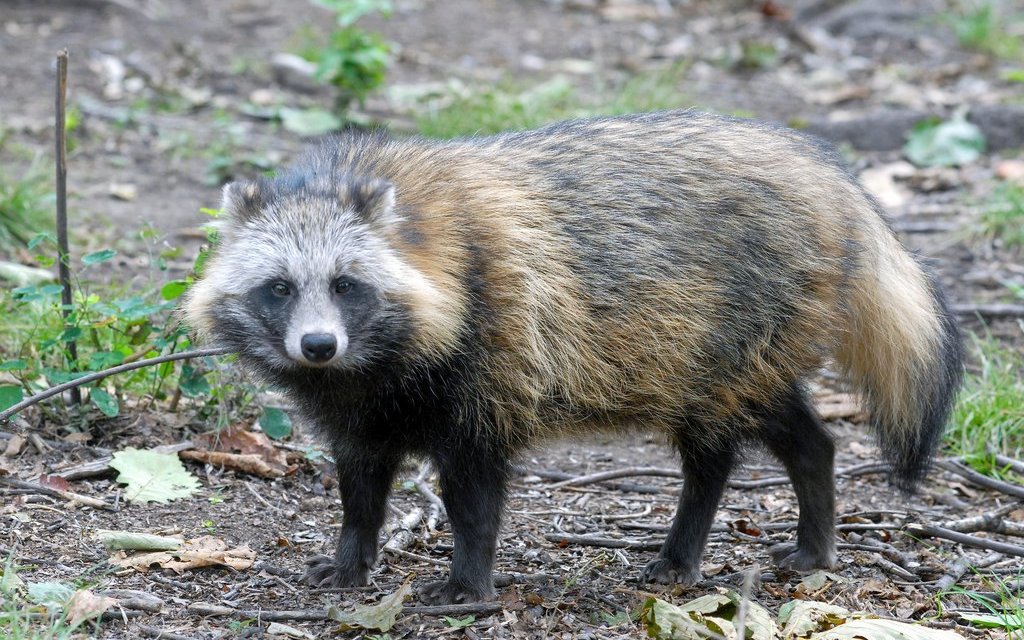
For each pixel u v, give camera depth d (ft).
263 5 85.25
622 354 28.40
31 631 24.54
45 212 48.91
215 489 33.60
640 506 35.73
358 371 27.25
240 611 27.02
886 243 31.01
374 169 28.63
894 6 90.27
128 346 35.27
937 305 32.04
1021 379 42.47
